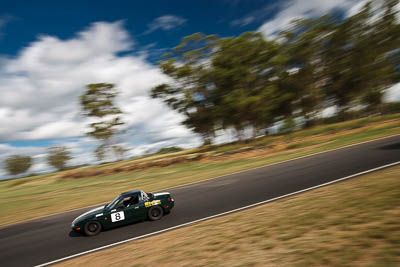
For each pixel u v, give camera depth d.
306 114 47.84
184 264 4.54
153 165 34.03
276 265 3.84
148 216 8.39
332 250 3.91
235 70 36.44
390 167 9.25
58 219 11.39
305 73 44.97
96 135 42.59
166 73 43.78
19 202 20.52
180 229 7.06
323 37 44.69
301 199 7.42
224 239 5.38
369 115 50.12
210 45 42.38
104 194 17.73
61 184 32.81
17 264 6.63
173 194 12.84
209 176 17.42
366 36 44.56
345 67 45.53
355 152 14.56
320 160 14.55
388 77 44.50
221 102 37.69
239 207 8.34
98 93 42.34
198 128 47.66
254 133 42.41
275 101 39.03
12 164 76.12
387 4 42.41
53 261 6.41
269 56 40.72
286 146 28.80
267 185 10.84
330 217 5.25
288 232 4.99
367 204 5.48
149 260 5.06
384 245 3.72
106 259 5.71
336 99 51.59
